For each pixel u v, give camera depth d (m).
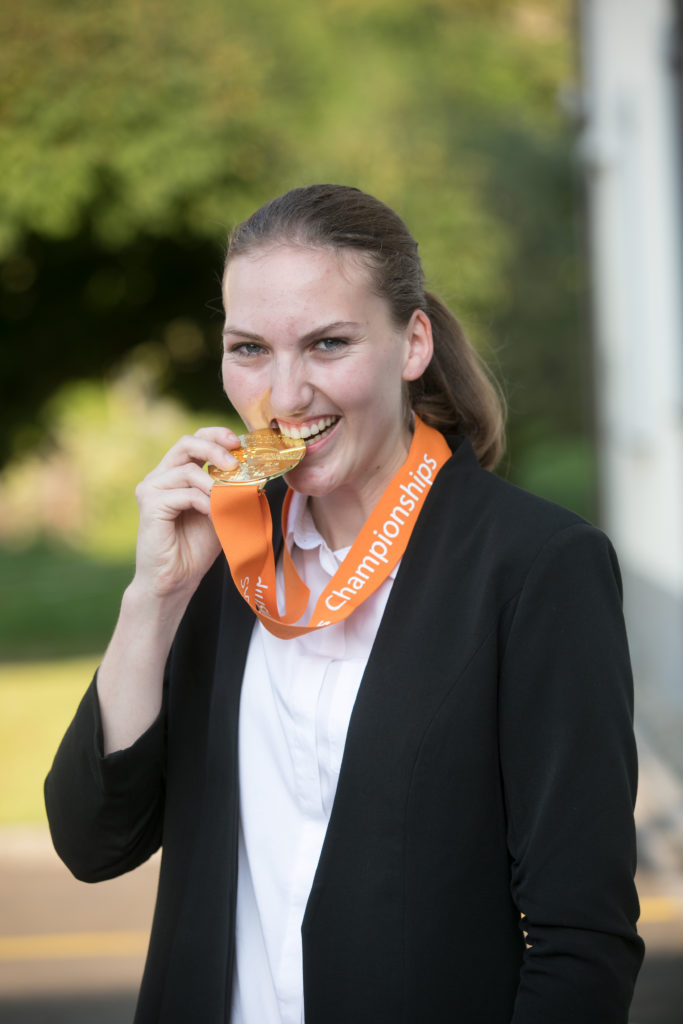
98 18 14.12
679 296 7.43
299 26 15.57
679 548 7.53
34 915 4.60
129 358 19.36
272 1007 1.50
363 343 1.47
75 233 15.23
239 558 1.51
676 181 7.38
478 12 18.86
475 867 1.39
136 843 1.65
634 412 8.46
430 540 1.52
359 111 16.05
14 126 14.05
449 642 1.43
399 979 1.37
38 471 21.44
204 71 14.39
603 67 8.78
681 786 5.68
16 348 18.55
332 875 1.40
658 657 7.92
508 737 1.39
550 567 1.41
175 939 1.55
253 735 1.56
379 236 1.49
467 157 17.25
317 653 1.54
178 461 1.58
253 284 1.46
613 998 1.32
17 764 6.74
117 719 1.59
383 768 1.40
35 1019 3.67
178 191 14.38
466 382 1.74
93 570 17.38
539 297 17.95
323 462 1.51
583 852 1.34
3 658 10.81
